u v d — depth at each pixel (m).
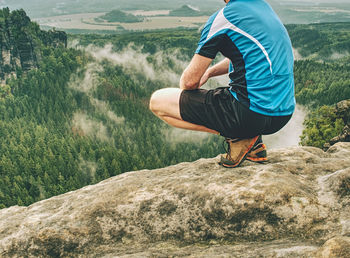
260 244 2.80
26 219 3.87
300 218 2.86
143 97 180.38
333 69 199.50
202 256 2.80
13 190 68.56
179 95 3.05
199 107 2.96
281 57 2.64
